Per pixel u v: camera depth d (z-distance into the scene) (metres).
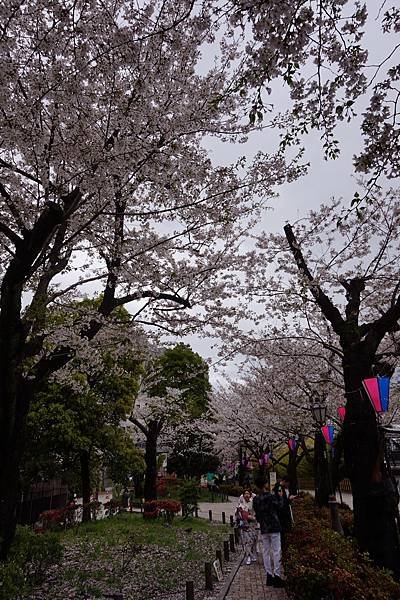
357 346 7.11
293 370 11.76
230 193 8.11
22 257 5.97
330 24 3.88
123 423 23.94
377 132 4.25
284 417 13.12
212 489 33.00
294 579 4.80
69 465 17.86
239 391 18.50
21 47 6.48
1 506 6.14
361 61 4.13
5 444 6.21
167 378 24.67
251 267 9.12
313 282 8.27
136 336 9.85
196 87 7.36
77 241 8.38
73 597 7.30
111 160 6.54
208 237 8.80
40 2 5.98
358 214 4.73
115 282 8.72
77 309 8.81
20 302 6.23
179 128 7.17
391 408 11.06
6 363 6.13
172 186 7.91
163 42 6.15
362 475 6.38
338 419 12.02
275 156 7.85
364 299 10.09
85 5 5.93
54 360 7.30
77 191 6.75
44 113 7.26
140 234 8.74
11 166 6.75
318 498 12.01
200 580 8.54
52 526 15.38
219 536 13.95
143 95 6.76
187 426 27.11
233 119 7.46
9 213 7.86
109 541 12.36
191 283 8.74
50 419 14.97
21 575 5.89
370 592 4.33
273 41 3.84
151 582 8.40
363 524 6.25
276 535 7.89
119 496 24.39
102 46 6.00
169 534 13.94
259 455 24.62
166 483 27.52
